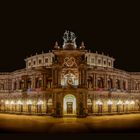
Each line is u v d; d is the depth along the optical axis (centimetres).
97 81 9831
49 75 9600
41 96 9644
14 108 10850
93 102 9588
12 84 11431
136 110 11362
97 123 7538
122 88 10912
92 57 10762
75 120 8062
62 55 9112
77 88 8850
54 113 8888
